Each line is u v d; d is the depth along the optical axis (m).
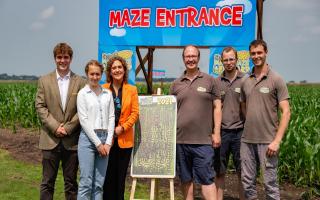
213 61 8.98
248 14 8.73
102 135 6.06
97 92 6.11
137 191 8.40
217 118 6.36
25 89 25.44
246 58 8.76
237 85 6.72
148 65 10.01
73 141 6.27
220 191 7.02
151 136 6.64
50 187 6.34
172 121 6.55
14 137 14.52
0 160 10.80
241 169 6.21
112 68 6.33
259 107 5.88
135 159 6.68
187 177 6.48
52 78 6.24
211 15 8.94
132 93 6.37
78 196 6.12
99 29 9.67
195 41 9.05
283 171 9.81
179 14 9.12
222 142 6.84
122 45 9.51
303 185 9.33
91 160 6.10
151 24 9.29
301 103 22.31
